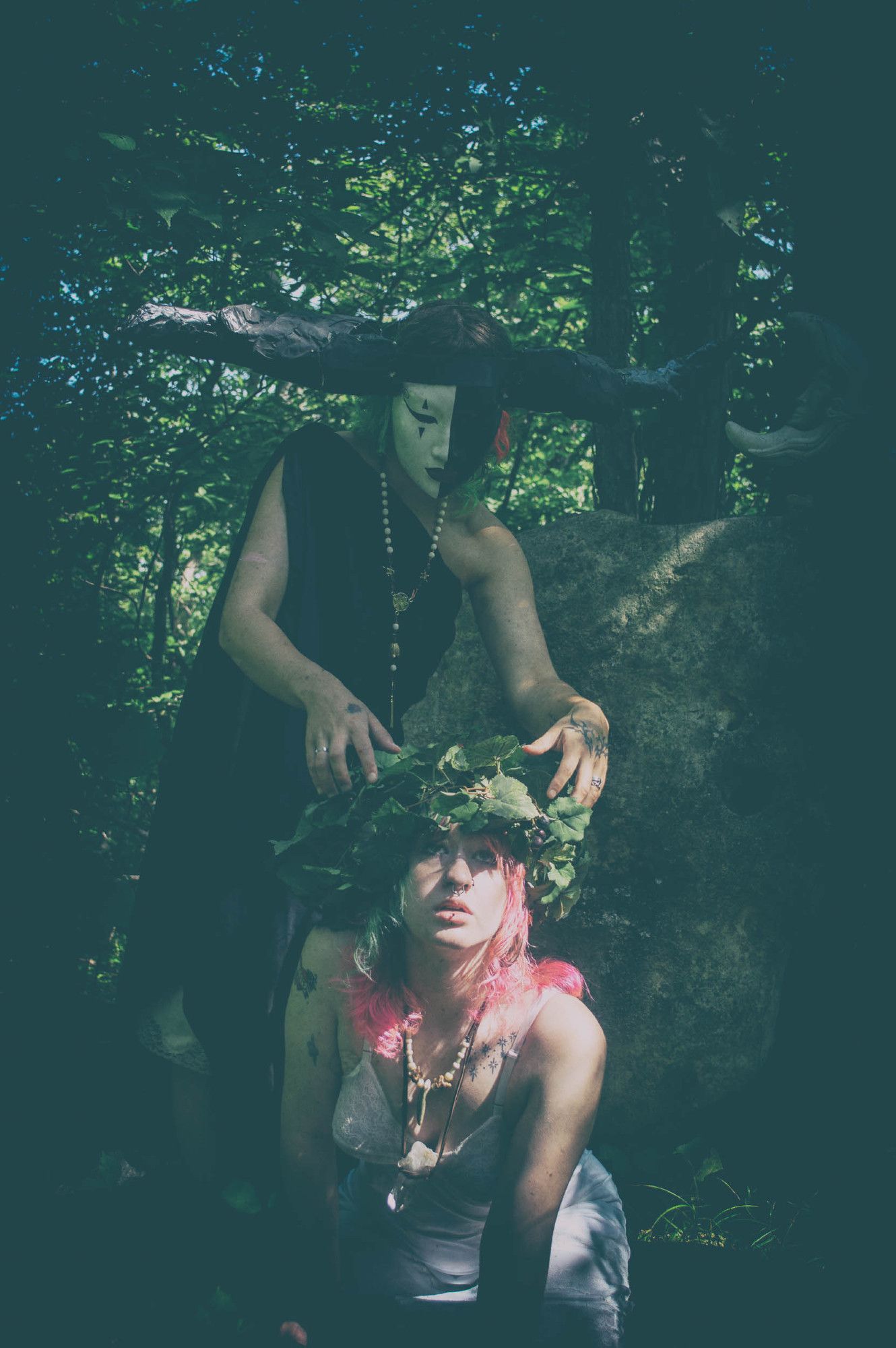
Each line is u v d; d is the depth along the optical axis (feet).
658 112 12.40
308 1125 7.14
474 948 6.88
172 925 8.68
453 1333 6.99
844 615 10.16
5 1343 7.50
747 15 11.48
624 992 10.08
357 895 7.10
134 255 14.38
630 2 12.34
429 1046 6.98
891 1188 8.96
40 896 12.72
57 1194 9.17
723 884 10.11
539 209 15.94
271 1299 7.80
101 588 16.46
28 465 13.88
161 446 16.33
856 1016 9.93
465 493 8.64
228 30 13.61
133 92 12.57
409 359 8.14
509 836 7.04
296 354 8.13
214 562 24.40
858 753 10.11
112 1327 7.65
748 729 10.24
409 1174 6.93
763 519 10.47
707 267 14.42
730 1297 8.16
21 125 10.99
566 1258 7.11
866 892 9.98
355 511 8.49
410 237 19.34
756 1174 9.81
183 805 8.74
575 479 23.63
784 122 11.55
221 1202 8.86
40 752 12.84
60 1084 10.82
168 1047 8.75
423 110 14.69
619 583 10.40
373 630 8.50
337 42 13.94
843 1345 7.60
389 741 7.47
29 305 13.19
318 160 14.49
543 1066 6.83
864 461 9.94
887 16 10.00
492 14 13.47
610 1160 9.98
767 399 14.46
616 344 14.85
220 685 8.66
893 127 10.02
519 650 8.69
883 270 10.08
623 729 10.27
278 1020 8.22
